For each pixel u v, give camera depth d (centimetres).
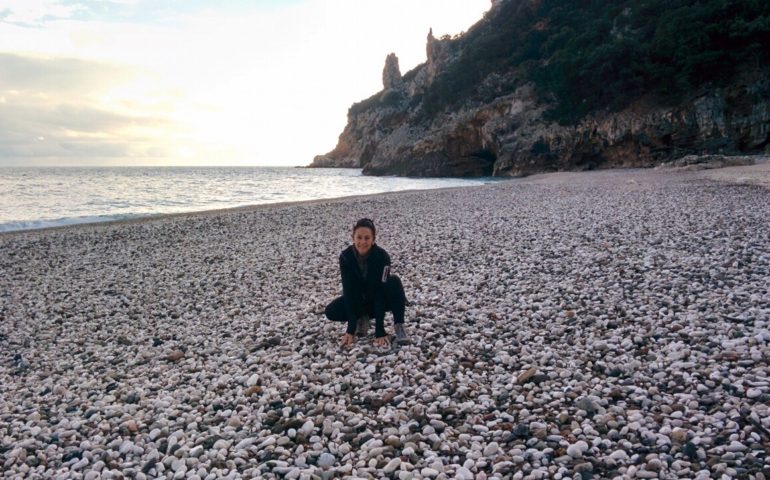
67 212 2944
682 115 5144
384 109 11900
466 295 776
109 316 831
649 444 349
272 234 1708
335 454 371
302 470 345
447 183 5400
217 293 939
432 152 7350
